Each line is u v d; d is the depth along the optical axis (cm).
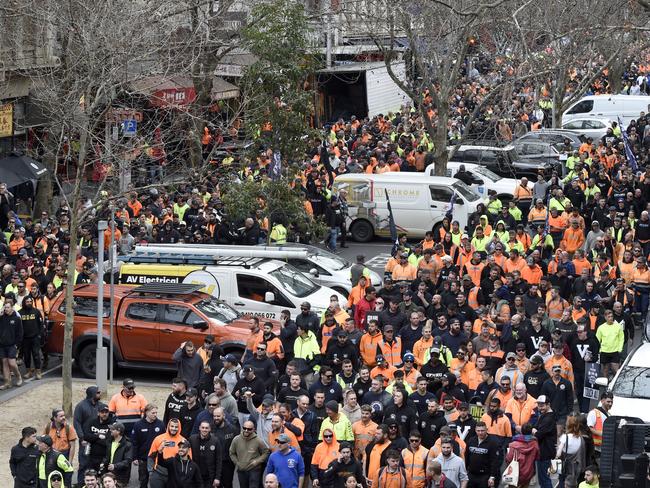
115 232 6831
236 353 5703
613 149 10469
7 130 8606
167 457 4059
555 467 4059
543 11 9994
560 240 7619
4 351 5719
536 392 4738
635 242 6875
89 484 3812
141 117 7544
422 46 9769
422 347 5209
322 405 4403
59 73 7688
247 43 7075
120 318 5862
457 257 6950
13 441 4969
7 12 7512
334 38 12719
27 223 8150
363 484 3991
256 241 7319
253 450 4166
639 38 11538
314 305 6175
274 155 6975
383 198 8969
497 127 11131
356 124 12519
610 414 4341
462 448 4022
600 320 5506
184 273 6250
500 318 5538
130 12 6069
